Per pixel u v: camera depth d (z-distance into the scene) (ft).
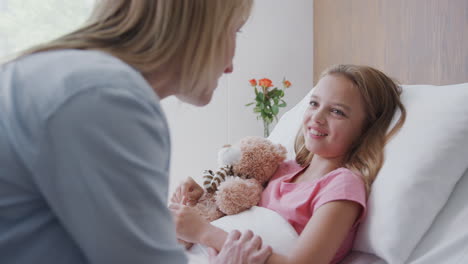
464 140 2.79
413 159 2.76
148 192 1.34
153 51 1.70
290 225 2.93
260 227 2.92
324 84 3.28
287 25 7.90
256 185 3.41
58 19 6.97
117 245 1.26
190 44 1.73
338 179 2.85
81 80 1.28
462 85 3.08
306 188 3.10
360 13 5.95
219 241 2.86
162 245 1.40
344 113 3.14
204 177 3.59
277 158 3.61
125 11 1.79
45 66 1.38
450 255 2.51
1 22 6.73
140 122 1.34
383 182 2.81
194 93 1.88
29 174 1.26
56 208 1.23
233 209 3.27
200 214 3.46
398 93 3.42
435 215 2.70
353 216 2.73
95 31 1.73
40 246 1.32
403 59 4.93
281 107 7.73
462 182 2.87
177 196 3.69
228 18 1.79
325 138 3.19
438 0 4.28
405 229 2.57
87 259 1.33
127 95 1.33
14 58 1.60
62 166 1.19
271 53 7.93
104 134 1.24
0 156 1.24
